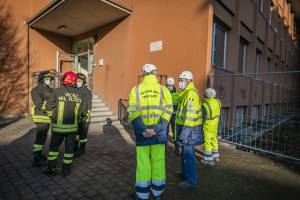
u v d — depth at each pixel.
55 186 3.77
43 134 4.53
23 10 11.03
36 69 11.61
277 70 18.62
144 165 3.14
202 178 4.29
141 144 3.13
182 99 4.01
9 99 10.68
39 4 11.47
